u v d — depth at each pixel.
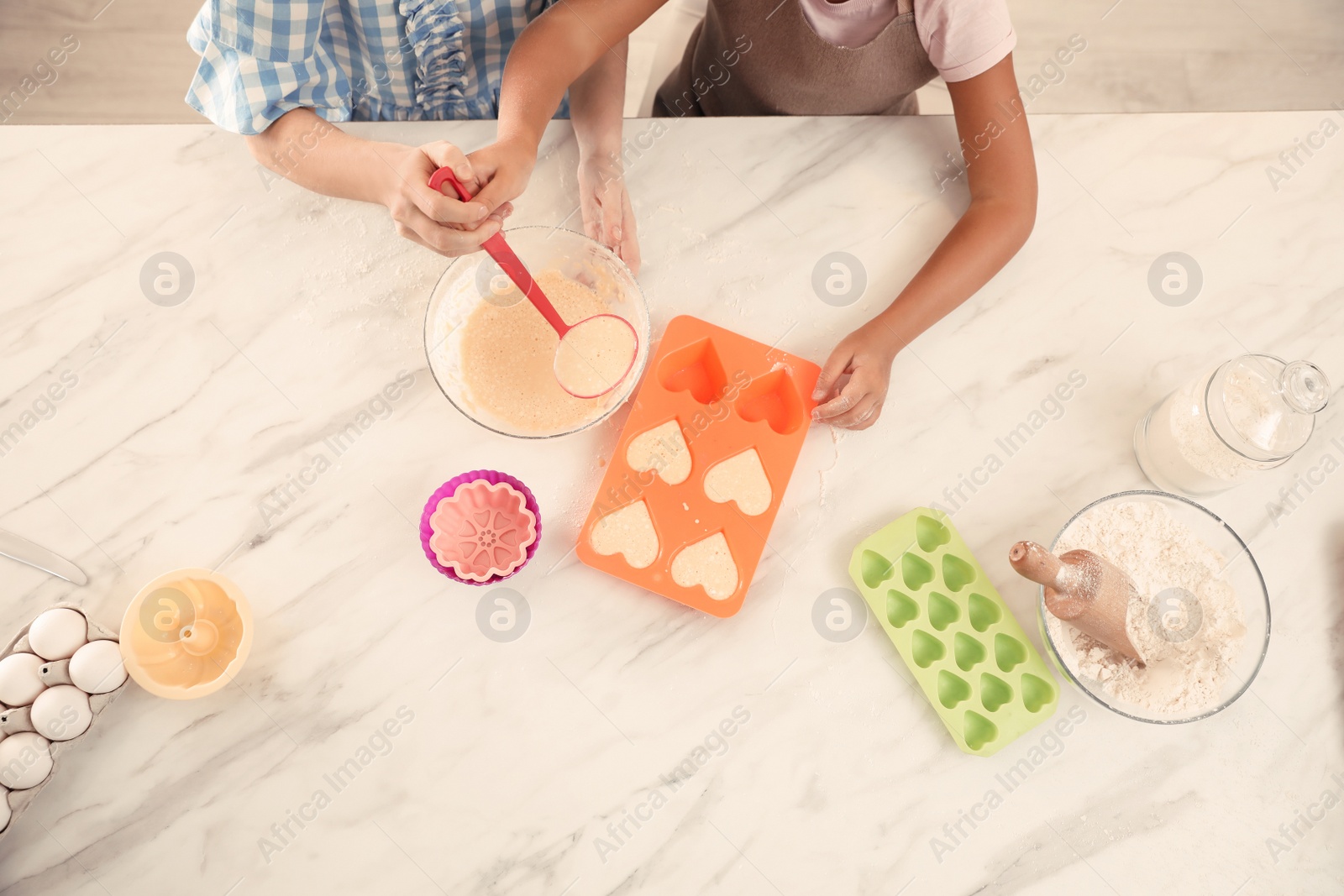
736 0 1.04
